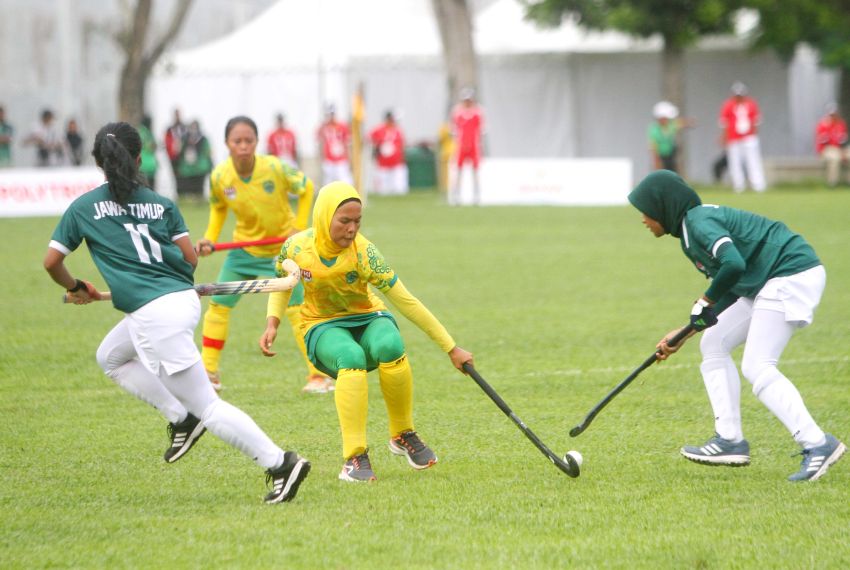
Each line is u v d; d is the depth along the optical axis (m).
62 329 36.16
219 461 21.25
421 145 111.50
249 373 29.73
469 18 103.38
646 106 114.88
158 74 107.06
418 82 112.88
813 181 103.00
